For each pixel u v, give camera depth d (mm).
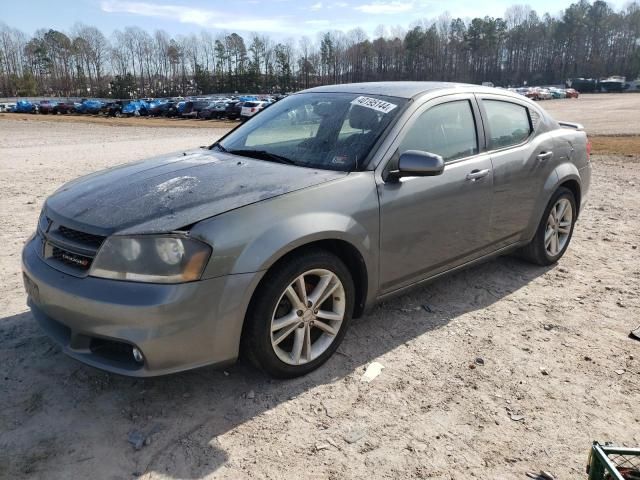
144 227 2539
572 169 4781
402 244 3377
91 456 2428
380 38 124125
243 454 2459
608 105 49125
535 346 3471
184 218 2588
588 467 2148
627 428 2689
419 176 3199
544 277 4656
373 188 3164
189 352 2562
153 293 2455
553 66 131375
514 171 4125
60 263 2758
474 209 3826
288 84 117188
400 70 124375
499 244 4234
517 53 132500
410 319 3814
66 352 2717
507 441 2584
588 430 2670
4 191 8125
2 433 2562
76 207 2885
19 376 3023
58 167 11312
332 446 2523
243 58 119188
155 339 2465
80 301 2533
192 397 2867
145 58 128375
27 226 6008
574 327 3734
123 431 2596
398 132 3387
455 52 126938
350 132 3480
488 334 3619
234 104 41875
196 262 2502
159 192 2910
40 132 26109
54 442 2512
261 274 2662
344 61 125125
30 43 120938
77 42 122875
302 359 3039
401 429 2650
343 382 3029
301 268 2844
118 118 46375
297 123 3803
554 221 4809
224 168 3303
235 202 2727
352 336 3549
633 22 127562
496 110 4184
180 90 126500
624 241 5699
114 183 3158
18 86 111750
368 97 3760
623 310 4004
